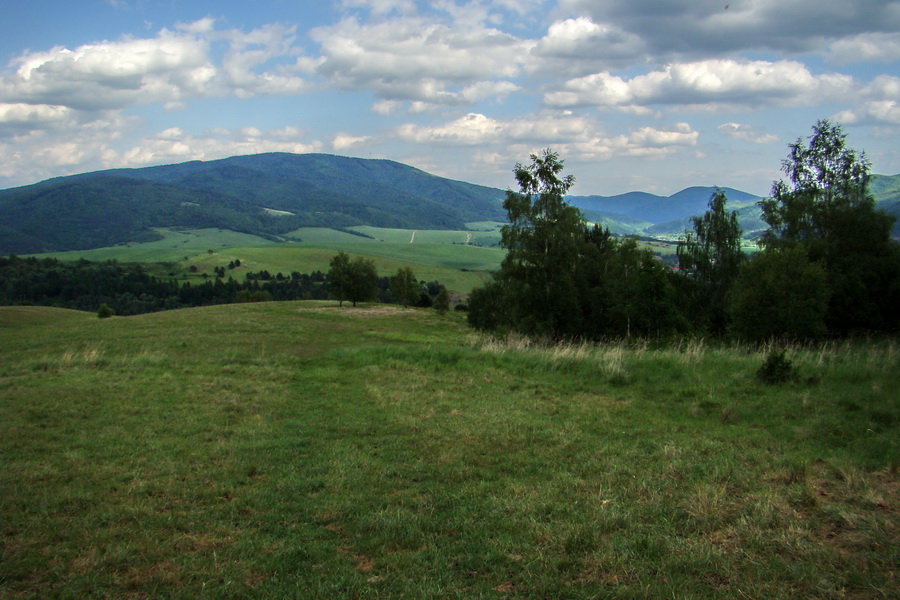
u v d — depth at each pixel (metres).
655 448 7.35
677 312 20.69
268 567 4.51
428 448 7.95
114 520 5.56
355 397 12.02
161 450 8.05
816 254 26.91
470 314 51.69
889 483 5.42
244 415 10.45
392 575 4.30
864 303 24.91
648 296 20.48
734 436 7.68
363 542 4.93
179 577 4.39
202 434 9.00
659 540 4.57
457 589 4.02
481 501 5.84
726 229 38.53
